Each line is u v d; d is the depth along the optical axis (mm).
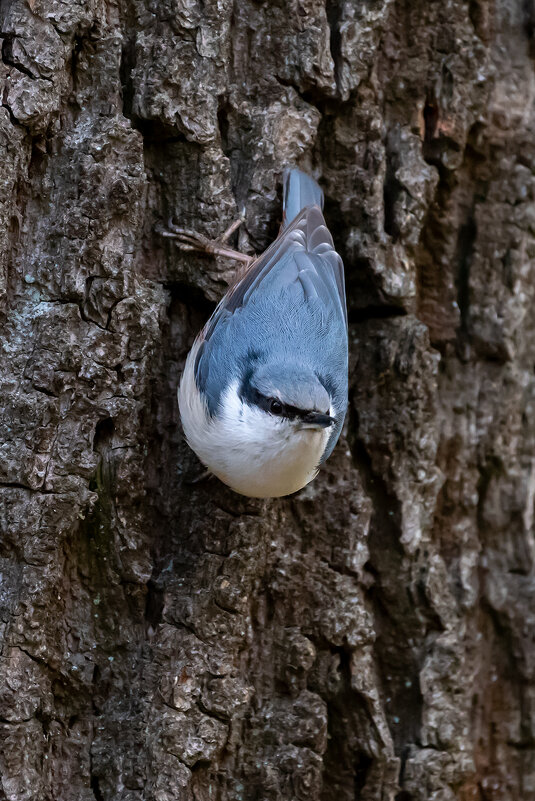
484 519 8266
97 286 6828
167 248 7336
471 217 8227
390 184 7836
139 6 7129
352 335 7871
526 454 8375
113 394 6867
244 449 6777
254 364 7055
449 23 7914
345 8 7582
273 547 7395
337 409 7082
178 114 7109
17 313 6730
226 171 7328
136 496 7000
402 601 7711
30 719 6434
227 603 7012
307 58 7441
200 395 6934
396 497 7668
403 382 7684
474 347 8188
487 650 8266
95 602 6941
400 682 7738
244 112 7469
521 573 8297
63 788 6684
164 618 6957
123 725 6773
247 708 7156
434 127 7969
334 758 7477
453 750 7602
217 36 7176
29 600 6480
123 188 6879
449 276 8195
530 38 8422
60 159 6871
